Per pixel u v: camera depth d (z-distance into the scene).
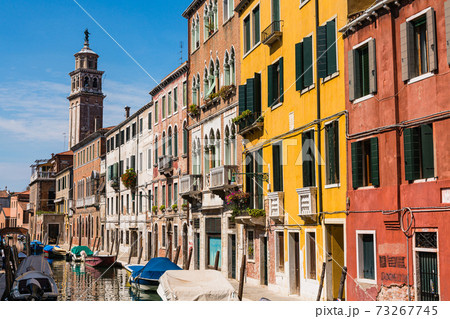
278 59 21.05
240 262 24.83
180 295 16.89
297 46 19.11
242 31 24.97
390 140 14.10
